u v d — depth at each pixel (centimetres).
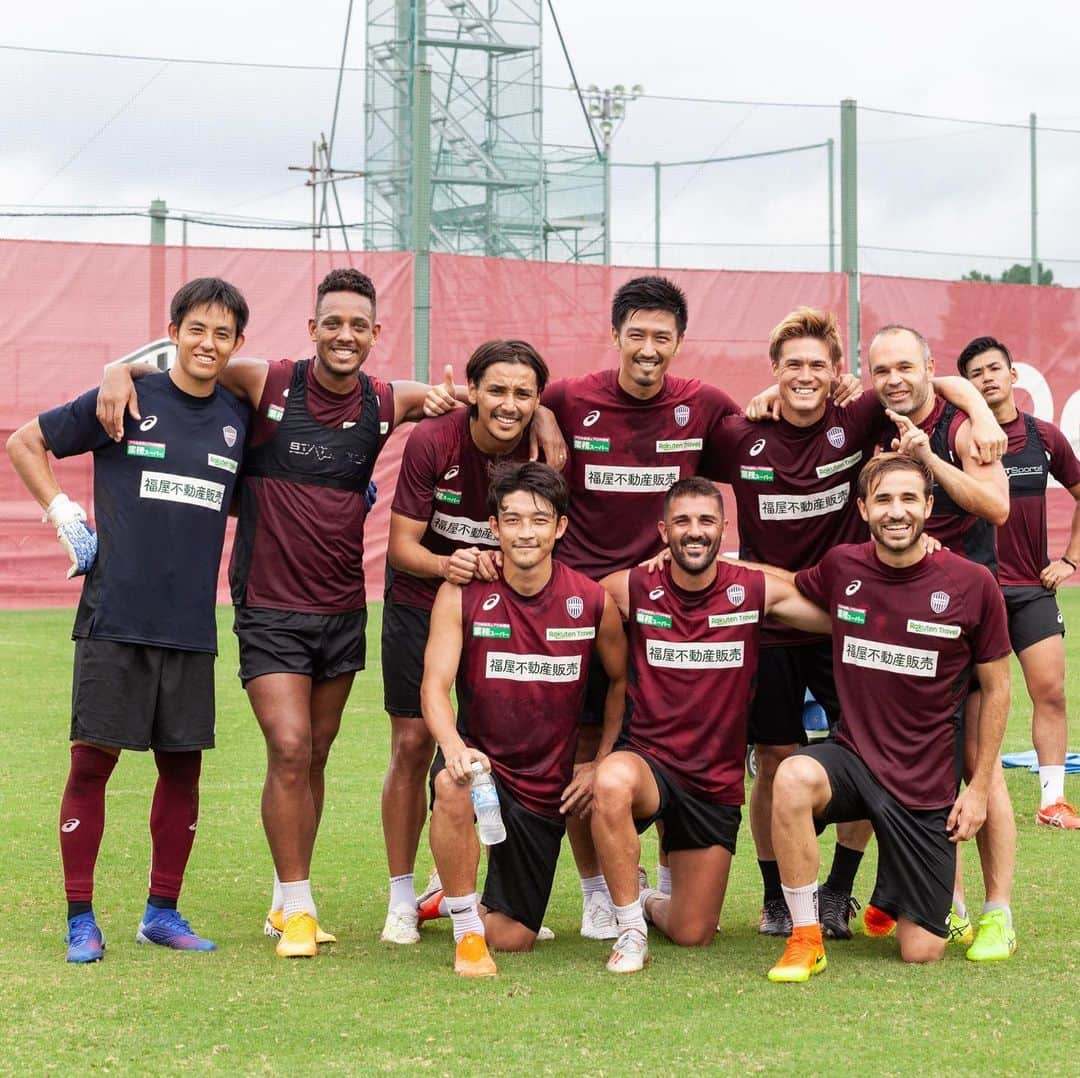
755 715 513
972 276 1569
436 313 1402
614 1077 332
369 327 469
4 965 425
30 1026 367
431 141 1462
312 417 475
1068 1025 372
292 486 473
